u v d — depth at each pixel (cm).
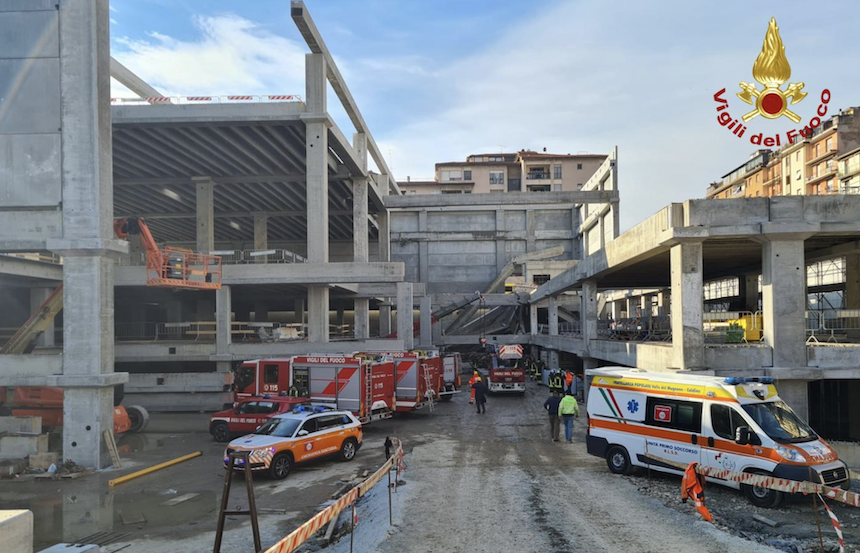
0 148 1783
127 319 5156
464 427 2242
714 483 1269
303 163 3881
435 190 10294
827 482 1102
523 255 6494
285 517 1175
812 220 1698
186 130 3231
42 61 1788
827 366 1705
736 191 8981
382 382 2277
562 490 1266
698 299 1756
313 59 3145
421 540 956
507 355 3416
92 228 1761
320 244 3131
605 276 3070
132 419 2252
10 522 451
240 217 5231
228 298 3092
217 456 1816
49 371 1750
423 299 4994
